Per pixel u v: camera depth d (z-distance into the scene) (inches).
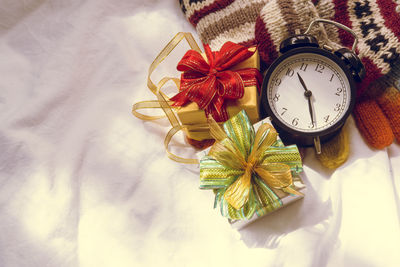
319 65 23.3
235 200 21.9
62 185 25.8
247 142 22.6
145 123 26.5
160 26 28.0
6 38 28.4
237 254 23.8
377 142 24.3
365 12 24.9
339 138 24.6
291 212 23.9
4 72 27.9
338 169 24.3
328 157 24.5
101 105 26.9
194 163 25.1
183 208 25.0
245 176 22.4
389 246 22.9
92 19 28.4
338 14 25.1
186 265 24.1
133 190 25.5
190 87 23.4
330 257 23.3
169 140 25.2
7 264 24.8
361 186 23.9
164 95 26.3
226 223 24.4
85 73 27.6
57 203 25.5
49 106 27.1
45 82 27.6
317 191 24.2
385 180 23.8
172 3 28.5
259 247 23.7
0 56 28.2
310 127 23.3
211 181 22.5
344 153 24.4
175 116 25.1
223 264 23.8
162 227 24.8
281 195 22.9
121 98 27.1
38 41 28.4
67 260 24.7
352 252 23.0
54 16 28.6
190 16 27.6
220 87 23.5
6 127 26.7
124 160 25.9
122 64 27.6
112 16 28.5
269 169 22.3
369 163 24.2
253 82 23.7
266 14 24.1
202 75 24.0
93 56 27.8
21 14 28.6
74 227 25.2
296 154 22.5
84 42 28.0
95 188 25.7
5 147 26.5
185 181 25.3
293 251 23.3
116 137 26.4
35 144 26.6
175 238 24.6
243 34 26.6
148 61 27.6
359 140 24.7
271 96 23.4
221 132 22.7
